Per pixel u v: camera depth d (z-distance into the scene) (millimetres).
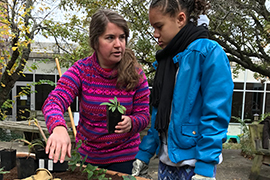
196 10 1082
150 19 1101
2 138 6617
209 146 917
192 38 1037
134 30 4734
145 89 1408
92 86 1292
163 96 1094
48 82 5641
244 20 4539
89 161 1397
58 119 987
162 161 1175
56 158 832
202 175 924
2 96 5625
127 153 1417
